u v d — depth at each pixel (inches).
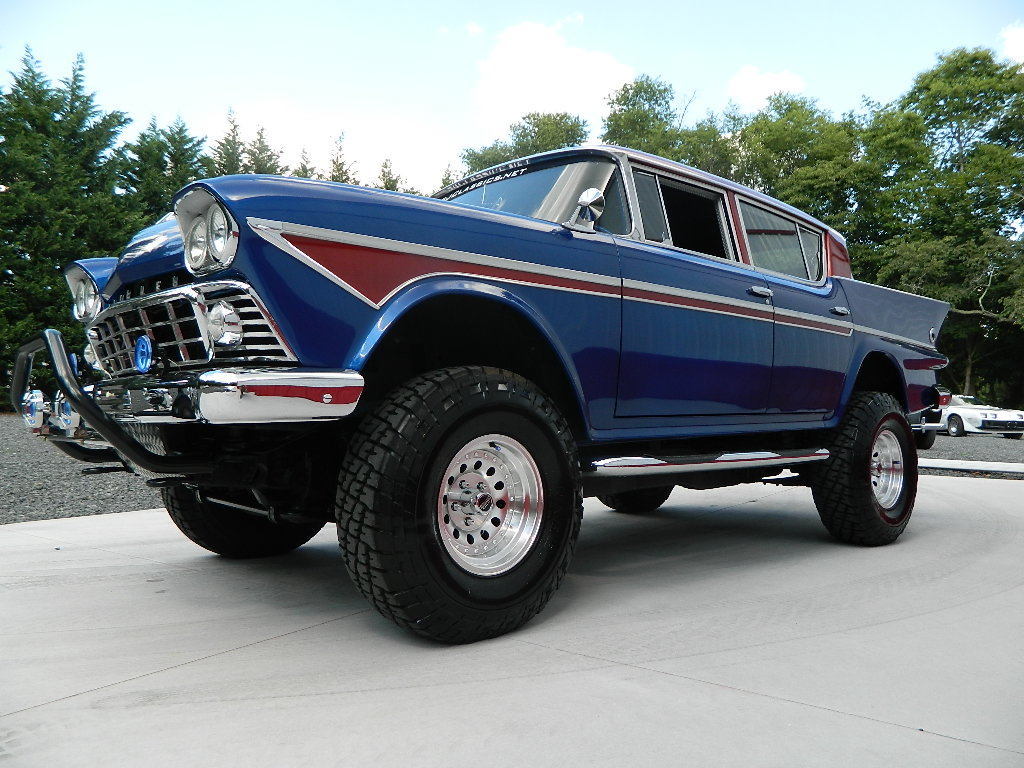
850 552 141.4
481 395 84.3
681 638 86.9
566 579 118.7
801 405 139.0
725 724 62.6
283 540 132.8
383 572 76.7
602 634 88.4
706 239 130.6
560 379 100.9
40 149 803.4
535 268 94.0
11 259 716.7
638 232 112.9
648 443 121.2
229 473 88.8
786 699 68.1
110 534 154.2
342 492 78.9
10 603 102.7
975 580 117.0
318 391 73.2
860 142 1165.1
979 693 69.9
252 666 77.4
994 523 173.8
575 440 102.8
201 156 982.4
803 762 55.9
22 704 67.4
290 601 104.0
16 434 428.8
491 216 92.9
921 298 179.3
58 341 79.1
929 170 1108.5
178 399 75.7
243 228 71.9
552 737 59.9
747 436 140.2
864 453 142.4
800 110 1238.3
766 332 129.9
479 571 84.6
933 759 56.5
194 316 78.6
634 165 117.0
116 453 100.3
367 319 78.8
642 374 108.0
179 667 77.1
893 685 71.8
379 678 73.6
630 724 62.5
